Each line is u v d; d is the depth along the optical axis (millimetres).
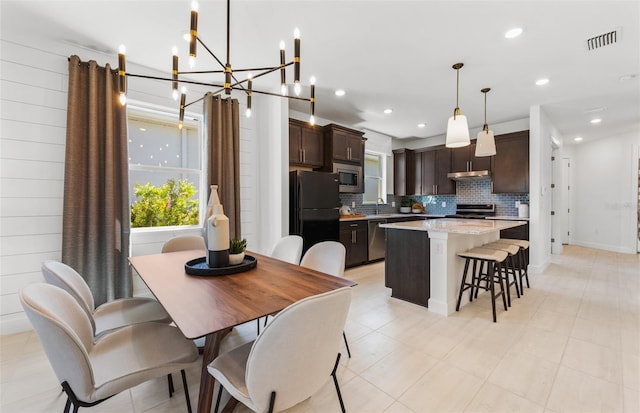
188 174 3477
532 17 2172
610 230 6148
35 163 2473
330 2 2016
